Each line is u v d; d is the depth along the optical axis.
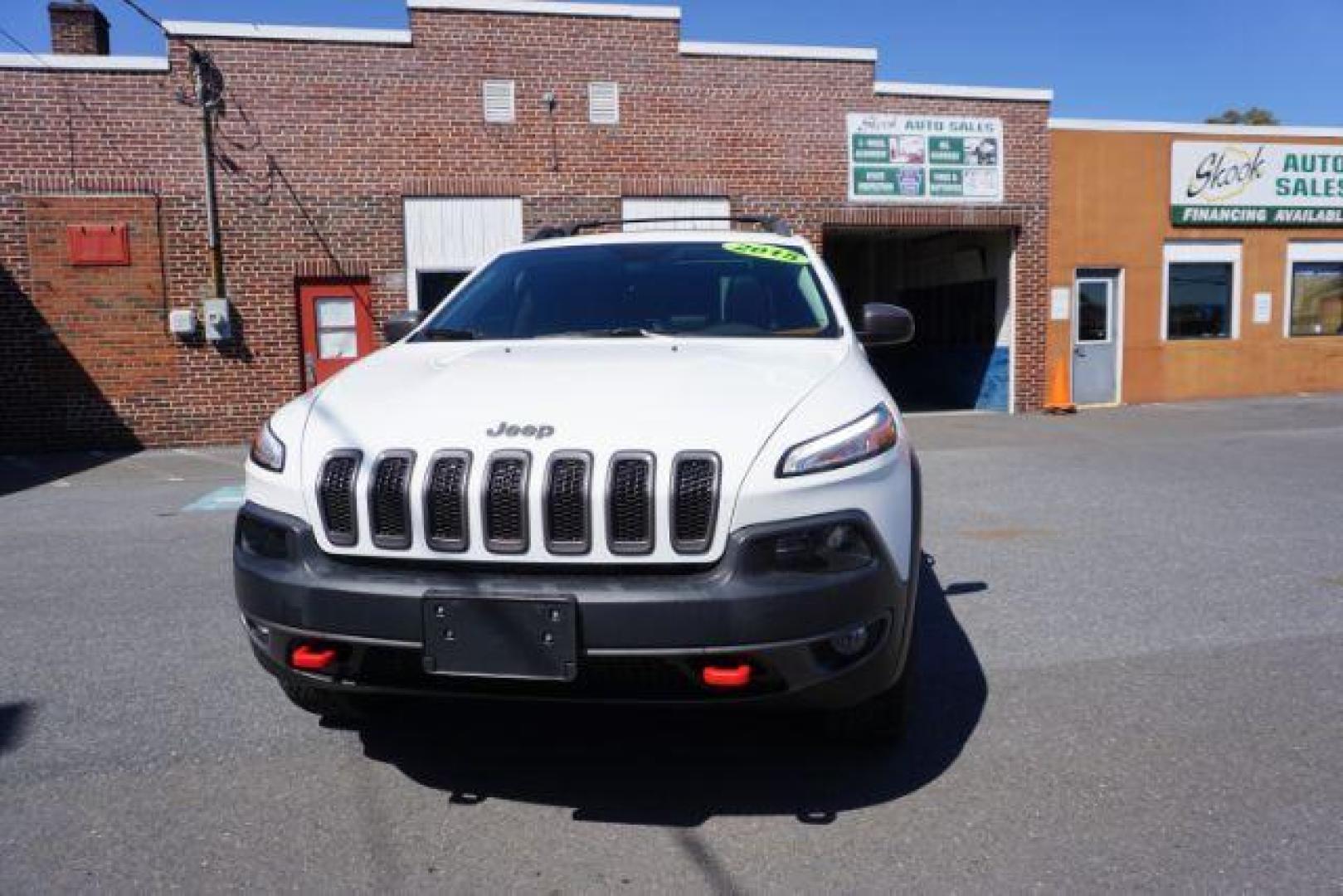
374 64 13.20
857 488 2.72
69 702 3.79
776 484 2.61
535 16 13.62
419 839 2.77
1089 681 3.95
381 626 2.61
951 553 6.14
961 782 3.08
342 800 3.01
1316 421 13.59
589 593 2.53
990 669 4.11
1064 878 2.53
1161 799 2.96
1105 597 5.16
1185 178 16.72
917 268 19.39
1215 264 17.20
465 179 13.52
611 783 3.11
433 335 4.01
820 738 3.41
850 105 14.76
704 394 2.90
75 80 12.34
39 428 12.52
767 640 2.54
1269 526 6.83
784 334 3.80
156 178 12.60
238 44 12.77
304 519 2.78
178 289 12.77
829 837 2.76
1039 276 16.00
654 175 14.09
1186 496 8.01
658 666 2.59
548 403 2.86
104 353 12.66
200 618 4.88
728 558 2.57
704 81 14.20
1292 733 3.42
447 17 13.37
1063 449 11.14
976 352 17.28
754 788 3.07
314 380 13.33
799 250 4.45
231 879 2.56
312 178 13.09
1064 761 3.23
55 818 2.88
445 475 2.67
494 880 2.56
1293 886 2.48
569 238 4.69
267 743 3.41
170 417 12.89
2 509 8.16
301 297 13.25
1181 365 17.11
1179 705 3.69
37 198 12.34
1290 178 17.27
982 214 15.55
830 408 2.88
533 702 2.68
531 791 3.07
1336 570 5.63
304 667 2.79
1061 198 16.00
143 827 2.83
